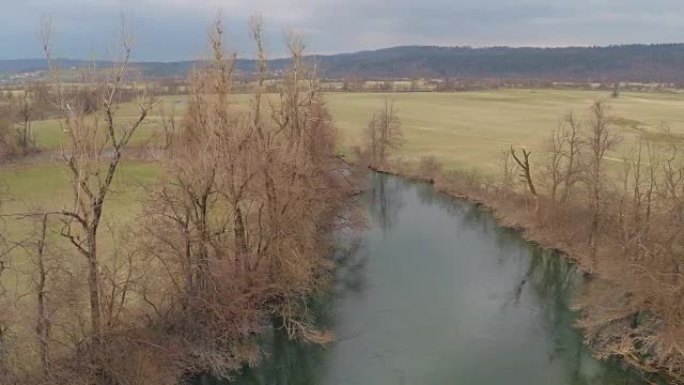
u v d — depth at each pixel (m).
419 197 74.94
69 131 24.72
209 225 37.12
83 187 25.41
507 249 54.53
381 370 33.31
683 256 34.09
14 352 25.95
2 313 24.70
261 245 38.09
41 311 24.77
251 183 35.88
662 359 31.70
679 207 36.03
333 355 34.78
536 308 41.88
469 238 57.97
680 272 33.66
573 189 53.41
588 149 61.03
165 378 28.39
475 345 36.31
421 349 35.56
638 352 33.66
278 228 36.66
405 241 56.97
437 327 38.44
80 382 24.95
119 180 56.25
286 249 37.88
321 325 38.22
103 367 26.33
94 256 26.16
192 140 35.22
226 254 34.75
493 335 37.69
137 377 26.66
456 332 37.88
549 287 45.84
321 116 51.12
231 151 32.94
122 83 27.92
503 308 41.81
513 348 35.97
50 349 26.39
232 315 33.56
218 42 37.59
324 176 51.53
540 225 56.16
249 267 35.81
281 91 44.44
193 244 32.88
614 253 44.28
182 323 31.08
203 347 31.05
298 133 42.66
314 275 42.19
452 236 58.59
